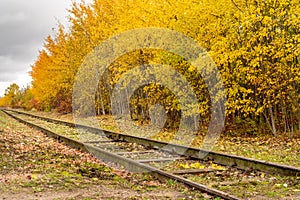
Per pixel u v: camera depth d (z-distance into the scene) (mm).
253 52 13312
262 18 13086
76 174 7656
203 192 6262
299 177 7004
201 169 8414
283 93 13797
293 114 15812
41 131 18359
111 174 8039
